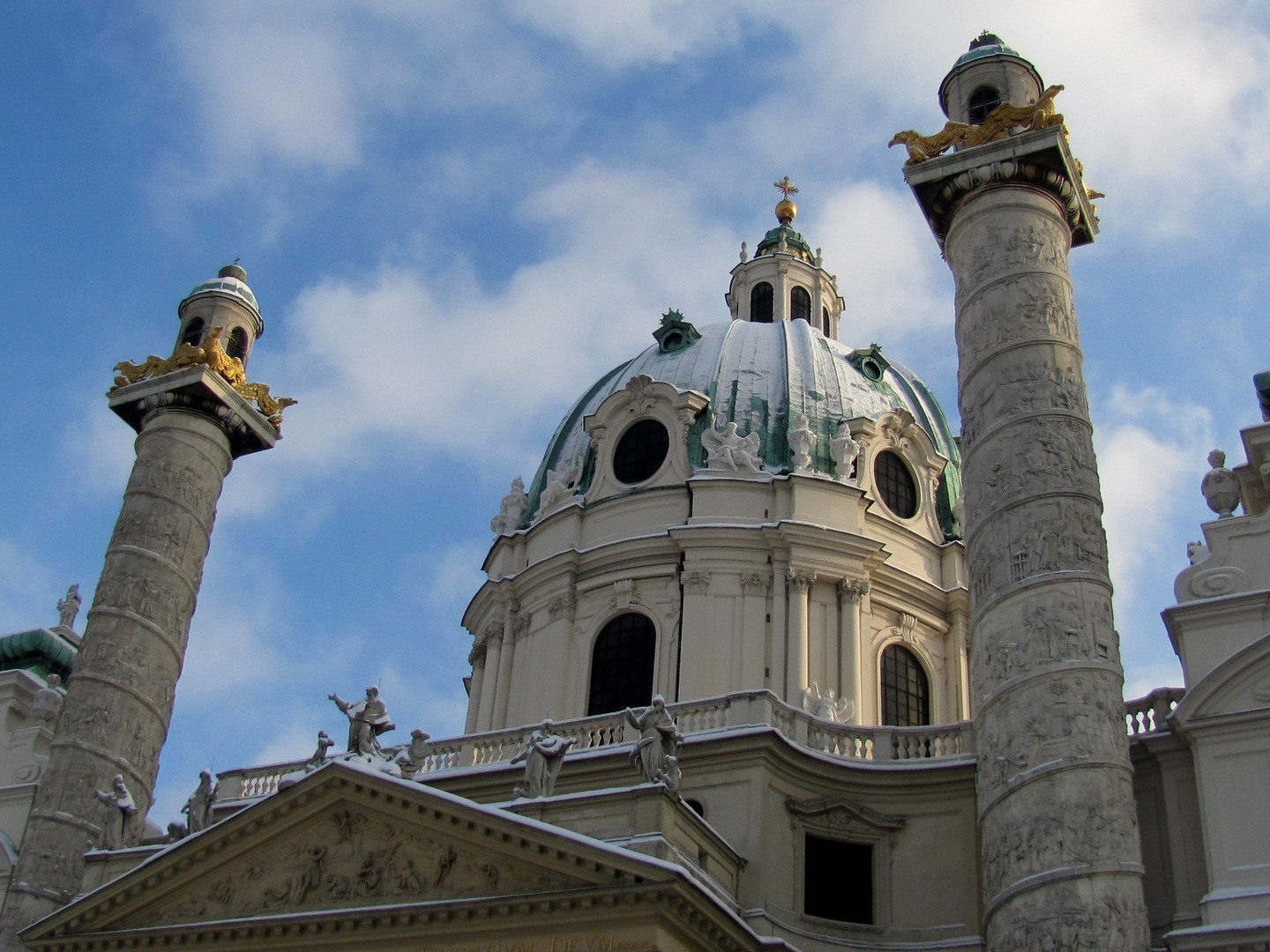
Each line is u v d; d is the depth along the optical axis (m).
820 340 61.56
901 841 40.72
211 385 49.47
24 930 39.50
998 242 39.16
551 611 54.12
